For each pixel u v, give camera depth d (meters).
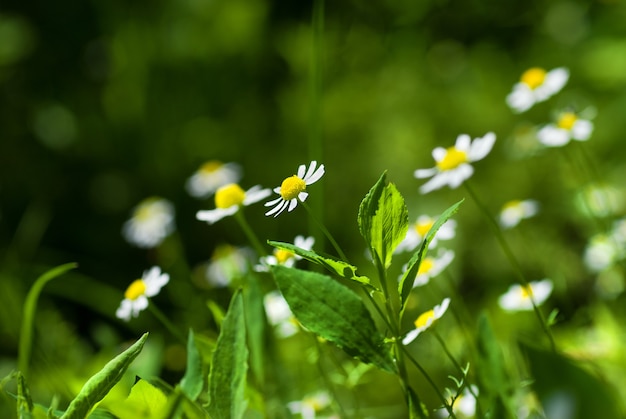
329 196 1.69
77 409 0.56
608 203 0.84
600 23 1.76
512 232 1.35
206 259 1.73
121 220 1.83
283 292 0.56
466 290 1.38
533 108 1.60
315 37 0.75
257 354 0.66
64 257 1.80
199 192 1.17
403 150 1.66
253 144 1.87
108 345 0.92
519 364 0.68
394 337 0.57
